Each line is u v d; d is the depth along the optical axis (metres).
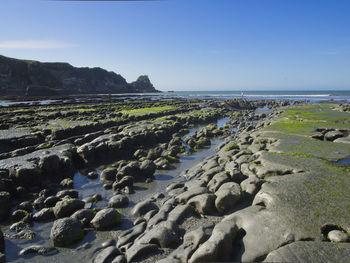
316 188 8.27
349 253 5.20
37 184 12.61
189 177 13.64
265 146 15.82
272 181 9.13
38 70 146.38
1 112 39.91
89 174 14.51
